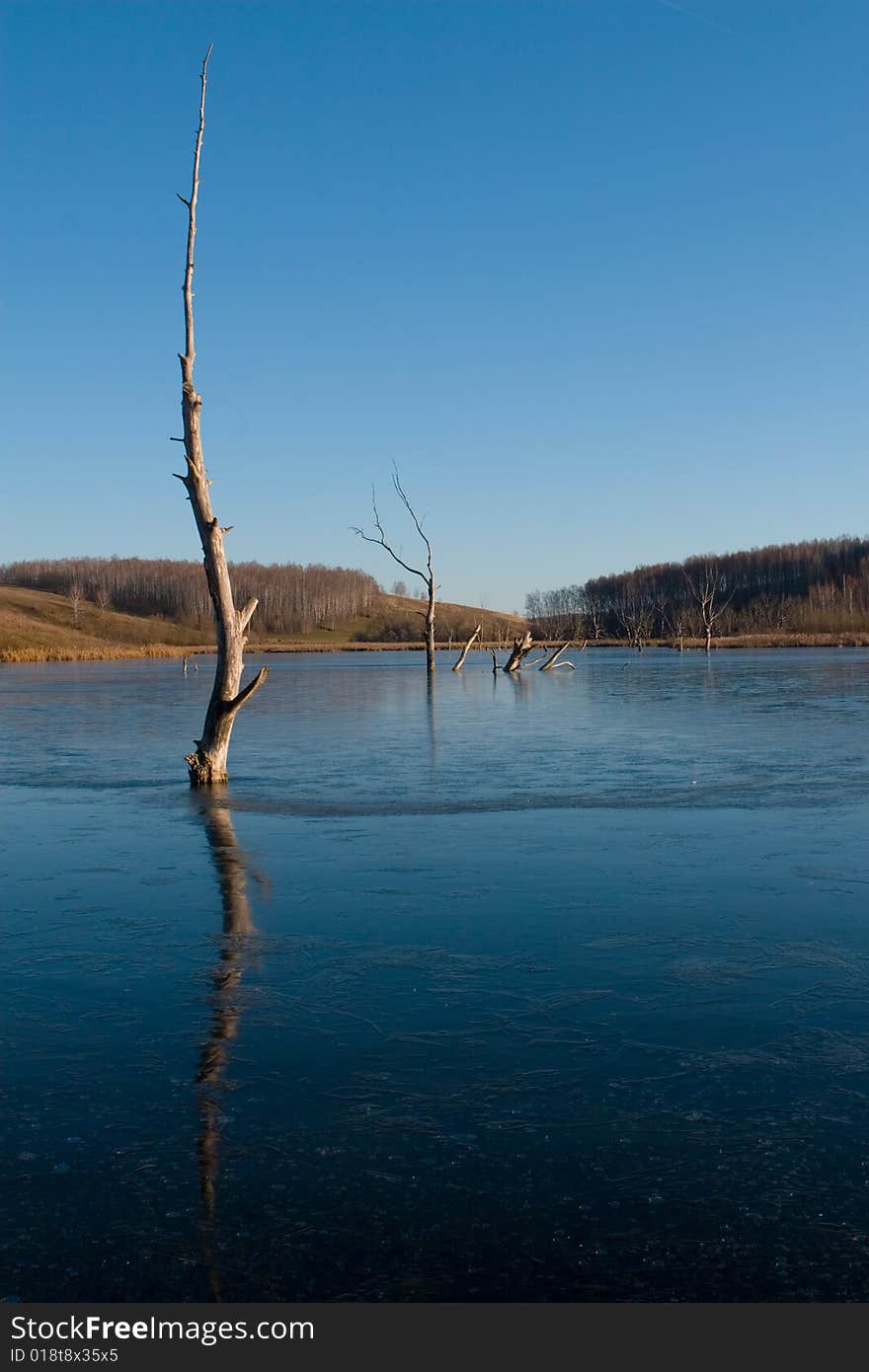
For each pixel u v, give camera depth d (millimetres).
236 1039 6480
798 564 166625
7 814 14867
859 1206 4602
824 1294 4074
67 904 9836
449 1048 6297
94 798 16359
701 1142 5145
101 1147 5172
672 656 83188
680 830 12898
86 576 173125
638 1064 6039
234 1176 4902
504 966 7809
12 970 7883
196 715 32531
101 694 43375
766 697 36375
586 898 9742
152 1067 6078
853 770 17891
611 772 18203
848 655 80188
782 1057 6109
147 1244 4418
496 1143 5164
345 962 7957
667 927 8758
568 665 58156
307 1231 4488
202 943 8547
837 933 8531
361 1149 5121
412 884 10398
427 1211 4609
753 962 7812
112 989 7438
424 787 16891
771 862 11094
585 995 7164
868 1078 5832
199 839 12938
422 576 50844
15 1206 4676
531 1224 4512
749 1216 4539
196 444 16422
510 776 17953
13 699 40125
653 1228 4473
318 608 164250
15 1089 5809
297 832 13289
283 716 31438
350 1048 6316
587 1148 5105
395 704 35969
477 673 60500
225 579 17125
